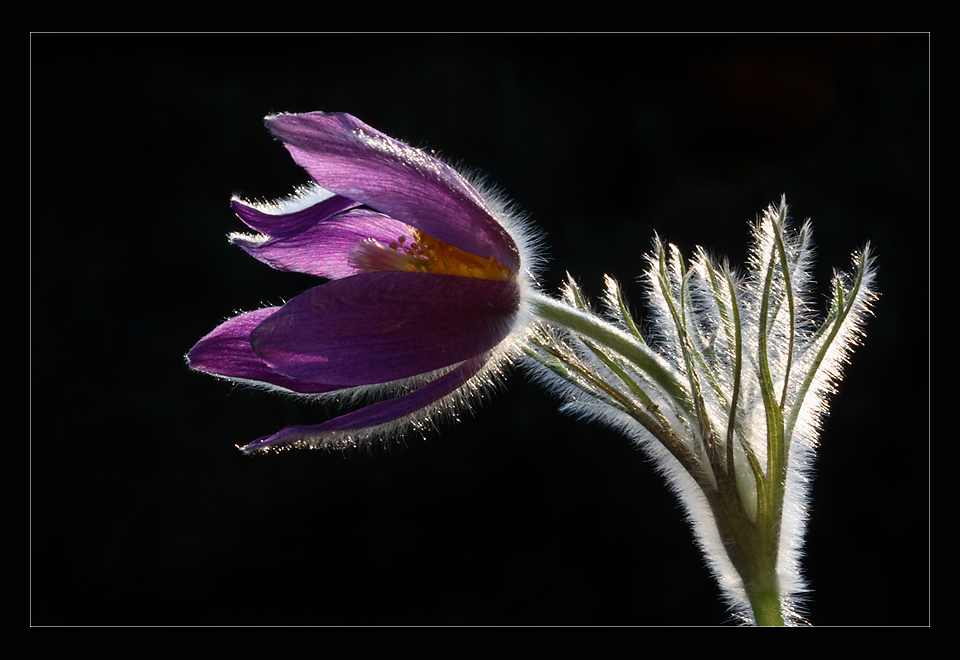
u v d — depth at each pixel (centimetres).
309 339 39
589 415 42
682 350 40
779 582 40
